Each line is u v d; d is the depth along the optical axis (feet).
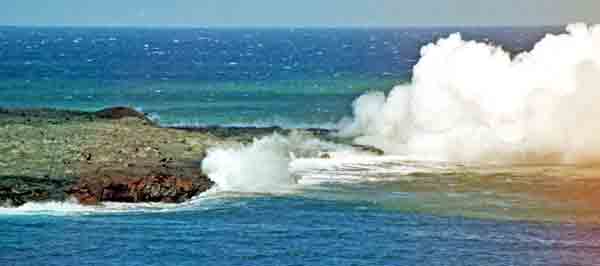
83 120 574.56
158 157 485.97
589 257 367.04
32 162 464.24
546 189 471.21
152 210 421.18
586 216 422.82
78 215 409.08
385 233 394.73
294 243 380.37
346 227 403.13
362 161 531.50
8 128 537.24
